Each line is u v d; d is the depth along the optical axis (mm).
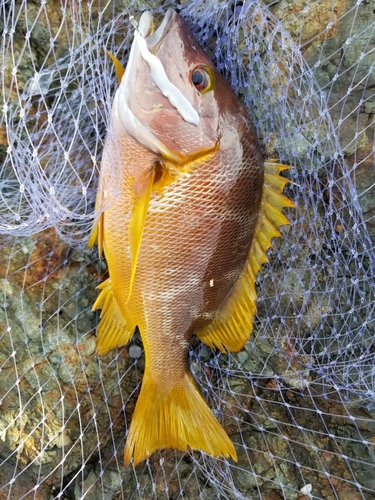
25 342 271
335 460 306
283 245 305
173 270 255
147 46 211
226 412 317
